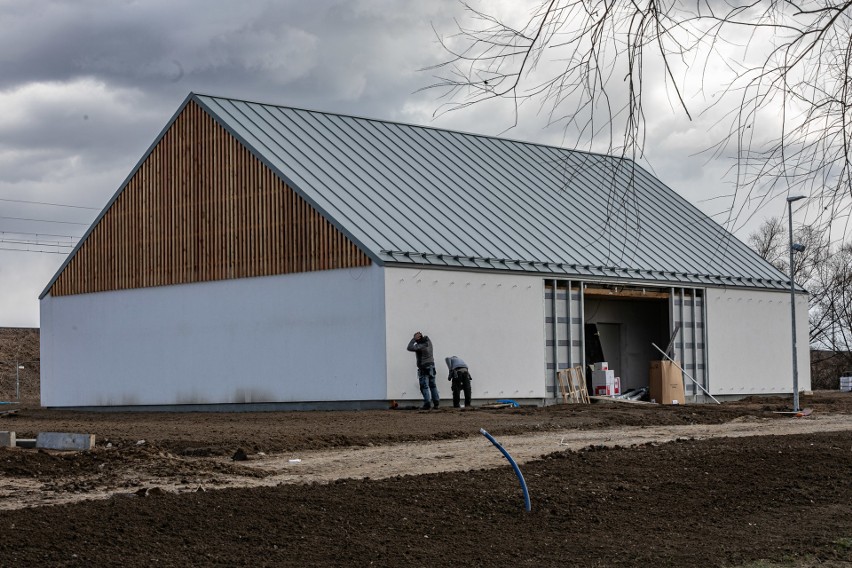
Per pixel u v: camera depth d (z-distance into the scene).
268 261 31.47
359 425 22.70
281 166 31.55
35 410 37.25
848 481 13.08
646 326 38.62
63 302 38.28
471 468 14.84
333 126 35.78
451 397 29.97
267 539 9.42
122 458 14.98
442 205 33.59
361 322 28.97
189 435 19.61
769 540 9.80
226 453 16.78
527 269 31.91
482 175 37.38
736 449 16.00
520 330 31.72
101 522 9.77
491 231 33.34
